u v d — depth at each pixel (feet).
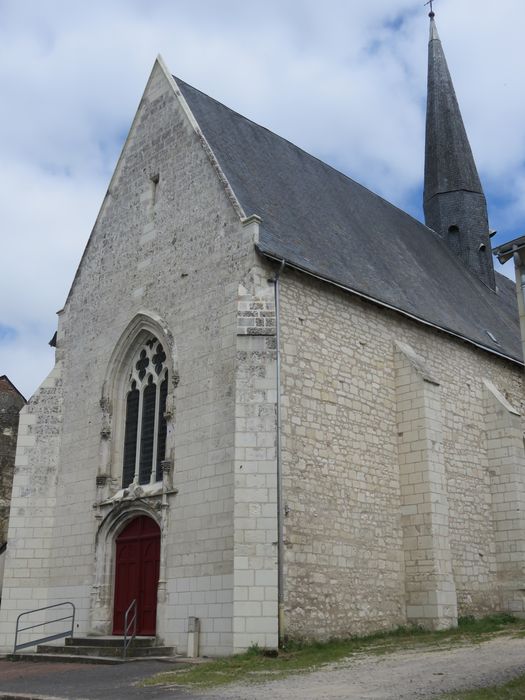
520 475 68.33
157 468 57.21
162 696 32.58
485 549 65.92
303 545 50.06
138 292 62.69
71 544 60.59
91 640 52.65
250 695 31.55
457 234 99.86
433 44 111.65
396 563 57.11
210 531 50.29
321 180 77.92
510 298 102.73
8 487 87.04
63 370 67.77
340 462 54.85
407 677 34.55
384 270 69.87
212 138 63.98
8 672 46.09
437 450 59.82
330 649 46.83
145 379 61.16
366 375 59.31
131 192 67.05
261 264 53.78
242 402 49.85
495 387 72.08
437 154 104.47
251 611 45.83
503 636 49.44
